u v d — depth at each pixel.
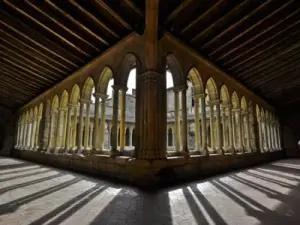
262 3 5.13
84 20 5.79
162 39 5.75
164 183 4.67
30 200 3.25
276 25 6.09
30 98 13.43
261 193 3.83
